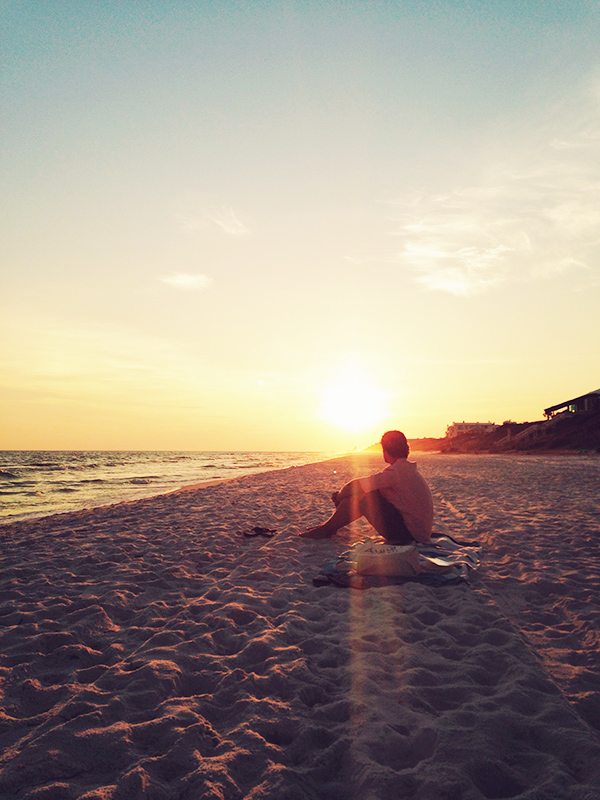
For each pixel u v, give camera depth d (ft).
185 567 17.11
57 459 215.92
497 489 40.86
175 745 6.72
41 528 28.68
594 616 11.37
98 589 14.52
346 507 20.03
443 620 11.38
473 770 6.11
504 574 15.47
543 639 10.51
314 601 13.33
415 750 6.65
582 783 5.90
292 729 7.16
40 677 9.05
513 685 8.18
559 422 156.46
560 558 16.98
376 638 10.46
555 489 39.22
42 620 12.14
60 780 6.04
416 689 8.14
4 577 16.47
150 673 8.84
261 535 22.81
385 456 17.26
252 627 11.38
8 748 6.74
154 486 69.67
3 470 111.34
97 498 53.31
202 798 5.56
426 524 16.67
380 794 5.65
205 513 31.22
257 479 68.18
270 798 5.56
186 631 11.28
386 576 14.67
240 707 7.79
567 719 7.20
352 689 8.30
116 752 6.61
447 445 279.49
